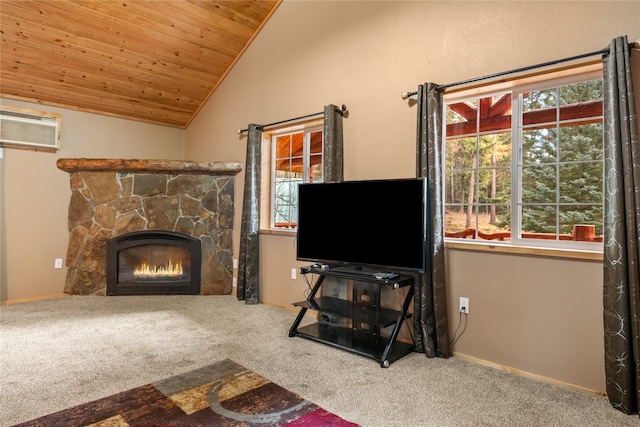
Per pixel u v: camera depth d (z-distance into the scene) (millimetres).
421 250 2623
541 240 2508
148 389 2219
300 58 3910
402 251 2715
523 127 2674
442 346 2734
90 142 4727
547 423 1914
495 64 2623
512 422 1920
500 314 2588
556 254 2334
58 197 4492
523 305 2492
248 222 4262
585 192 3197
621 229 2029
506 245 2582
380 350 2785
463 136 2998
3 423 1860
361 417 1951
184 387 2248
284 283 4066
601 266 2207
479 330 2686
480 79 2607
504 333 2570
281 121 4102
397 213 2748
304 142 4098
